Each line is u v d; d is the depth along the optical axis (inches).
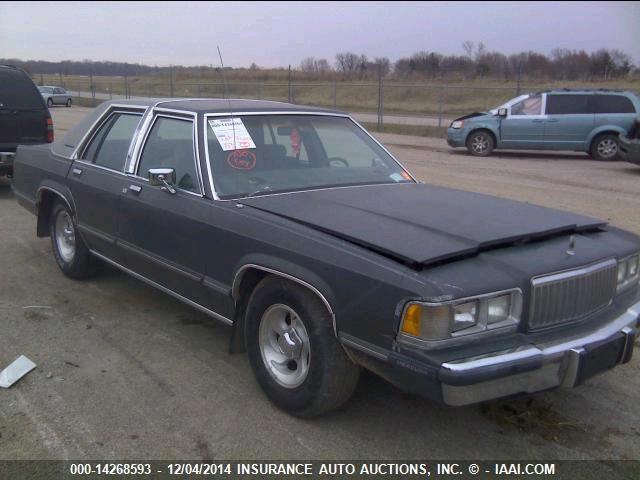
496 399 110.3
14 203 361.1
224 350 169.5
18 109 373.4
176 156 168.1
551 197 398.0
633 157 521.0
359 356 117.3
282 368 137.5
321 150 180.1
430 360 105.7
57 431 129.3
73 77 2239.2
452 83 1509.6
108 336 177.0
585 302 123.5
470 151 658.2
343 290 117.4
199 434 129.3
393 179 179.6
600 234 140.9
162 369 157.6
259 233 135.2
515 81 1462.8
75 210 205.6
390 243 118.3
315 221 132.1
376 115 1211.9
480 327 110.1
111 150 198.2
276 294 132.5
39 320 187.2
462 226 129.1
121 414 136.1
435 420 136.3
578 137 627.8
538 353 110.3
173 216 158.9
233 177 157.2
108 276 228.8
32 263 243.6
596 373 120.0
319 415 134.3
